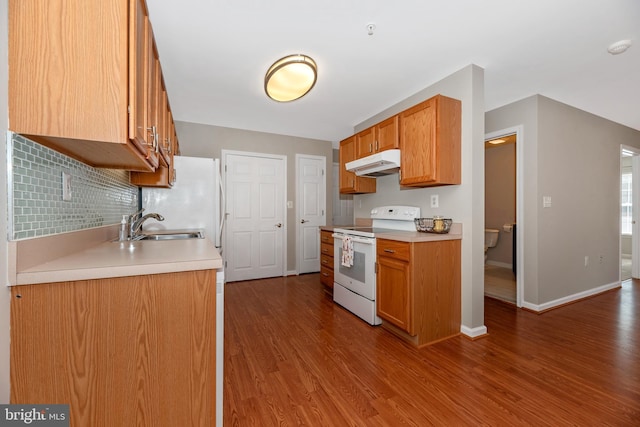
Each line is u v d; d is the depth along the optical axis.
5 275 0.80
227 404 1.47
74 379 0.89
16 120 0.83
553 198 2.95
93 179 1.49
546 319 2.63
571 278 3.12
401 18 1.72
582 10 1.65
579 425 1.32
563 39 1.94
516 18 1.72
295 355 1.98
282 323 2.54
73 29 0.87
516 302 3.02
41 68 0.84
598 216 3.42
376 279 2.48
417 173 2.36
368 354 2.00
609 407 1.44
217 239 2.89
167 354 1.00
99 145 0.97
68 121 0.86
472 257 2.25
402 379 1.70
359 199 3.75
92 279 0.90
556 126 2.97
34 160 0.93
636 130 3.98
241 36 1.90
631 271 4.48
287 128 4.02
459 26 1.80
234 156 4.00
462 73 2.33
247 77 2.48
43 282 0.85
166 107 1.96
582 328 2.43
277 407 1.45
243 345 2.12
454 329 2.29
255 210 4.14
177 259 1.05
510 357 1.95
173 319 1.01
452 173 2.28
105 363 0.93
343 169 3.55
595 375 1.73
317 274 4.49
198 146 3.78
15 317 0.84
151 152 1.38
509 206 4.82
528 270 2.89
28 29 0.84
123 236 1.78
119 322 0.94
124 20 0.91
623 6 1.62
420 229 2.59
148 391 0.98
